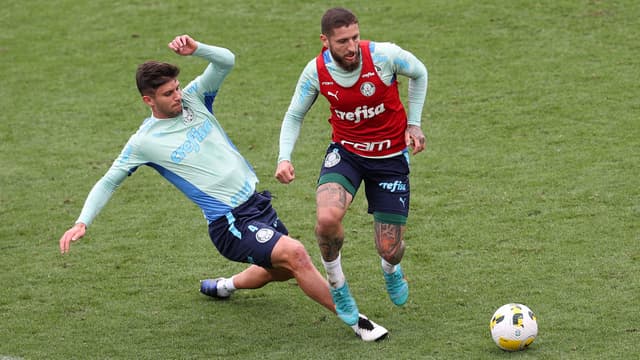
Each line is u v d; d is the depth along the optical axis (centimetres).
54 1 5241
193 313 2327
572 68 4000
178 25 4797
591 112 3562
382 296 2355
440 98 3825
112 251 2730
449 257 2544
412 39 4416
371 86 2023
